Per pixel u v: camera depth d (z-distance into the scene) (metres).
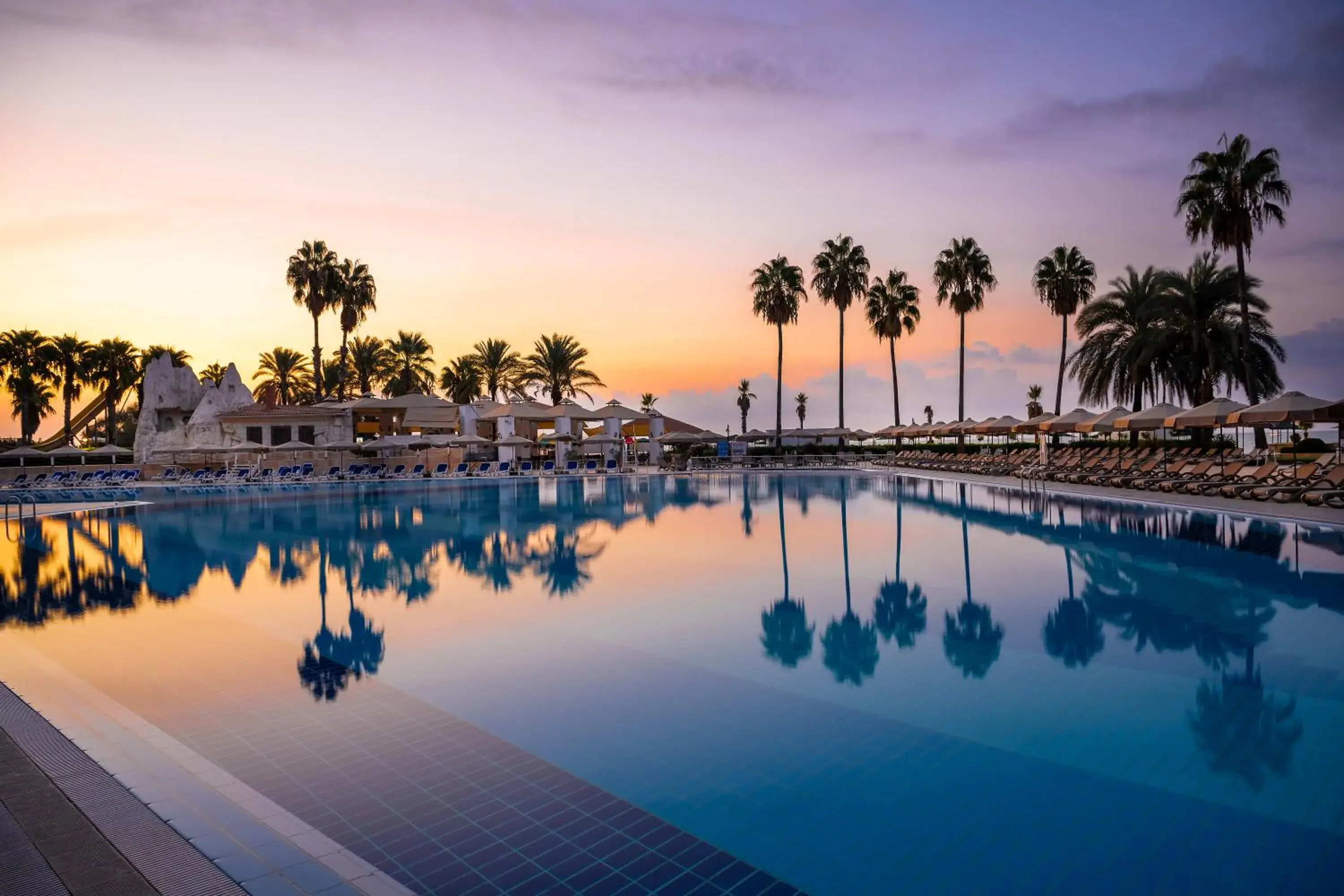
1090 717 5.20
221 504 23.11
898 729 5.03
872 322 50.28
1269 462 18.62
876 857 3.46
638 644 7.24
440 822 3.78
